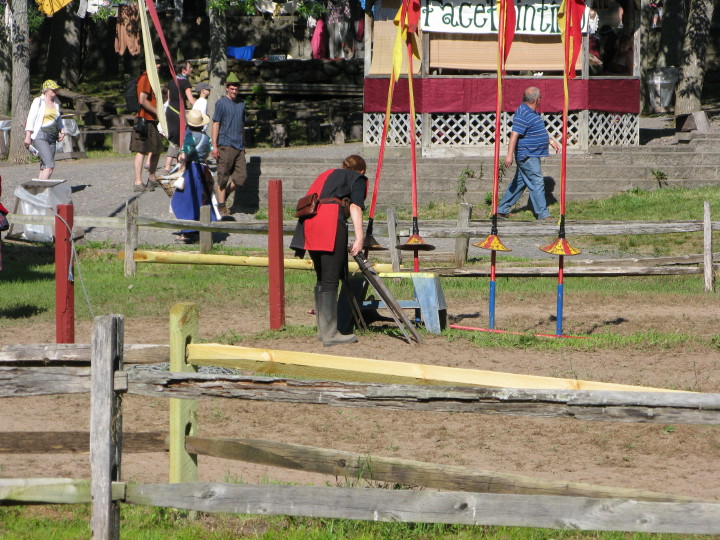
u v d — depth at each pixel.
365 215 71.94
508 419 27.25
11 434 18.50
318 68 122.38
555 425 26.72
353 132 108.75
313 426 26.39
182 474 18.84
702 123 83.88
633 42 84.81
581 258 58.22
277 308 38.31
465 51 79.31
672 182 75.38
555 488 17.14
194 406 19.19
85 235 63.81
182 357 18.84
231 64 124.38
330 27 125.88
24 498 17.34
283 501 17.25
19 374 17.62
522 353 34.56
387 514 16.92
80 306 43.47
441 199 74.31
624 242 62.75
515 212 70.88
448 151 79.06
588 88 78.38
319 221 34.28
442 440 25.41
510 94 78.44
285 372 18.95
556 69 79.56
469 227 53.25
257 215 69.62
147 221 51.28
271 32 144.12
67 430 25.28
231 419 26.83
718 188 74.19
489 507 16.64
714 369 32.12
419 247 39.88
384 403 17.09
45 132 70.75
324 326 35.19
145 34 60.19
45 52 160.25
